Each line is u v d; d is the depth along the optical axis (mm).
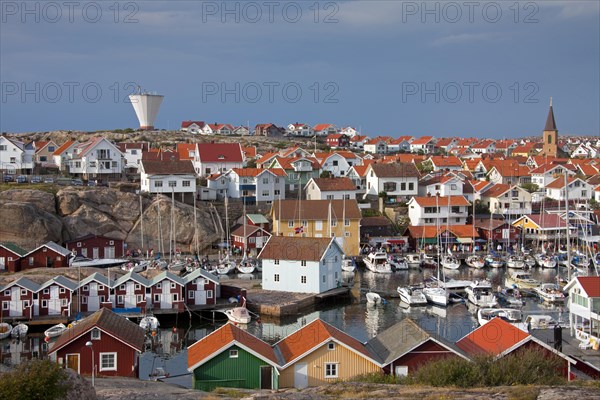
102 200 117750
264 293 87750
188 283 81125
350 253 116375
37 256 96750
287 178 149250
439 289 86188
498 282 98375
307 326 50812
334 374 46250
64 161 147625
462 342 49750
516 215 137375
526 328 65438
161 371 57656
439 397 36406
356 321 76812
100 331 52844
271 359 46562
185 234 117438
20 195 111812
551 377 42375
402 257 113125
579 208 132750
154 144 193000
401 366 46156
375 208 139000
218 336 49156
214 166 148625
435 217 129375
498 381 41406
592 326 55469
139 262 105000
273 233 117812
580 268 105000
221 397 38656
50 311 75562
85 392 33500
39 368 32281
